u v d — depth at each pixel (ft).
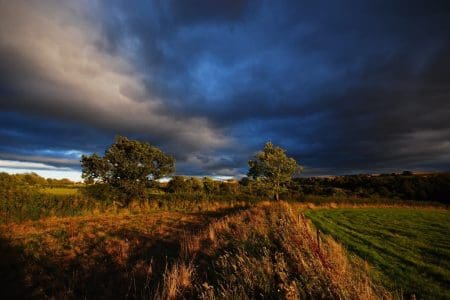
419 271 33.32
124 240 53.57
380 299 21.61
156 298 23.98
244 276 23.91
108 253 43.60
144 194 122.93
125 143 119.75
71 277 33.53
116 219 87.51
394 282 29.25
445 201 233.35
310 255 26.63
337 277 21.97
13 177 89.56
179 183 189.98
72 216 92.89
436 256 40.37
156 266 34.24
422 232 63.00
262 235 40.75
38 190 94.89
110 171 118.21
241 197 147.13
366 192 260.42
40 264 39.04
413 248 45.52
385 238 54.85
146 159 119.44
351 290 20.54
